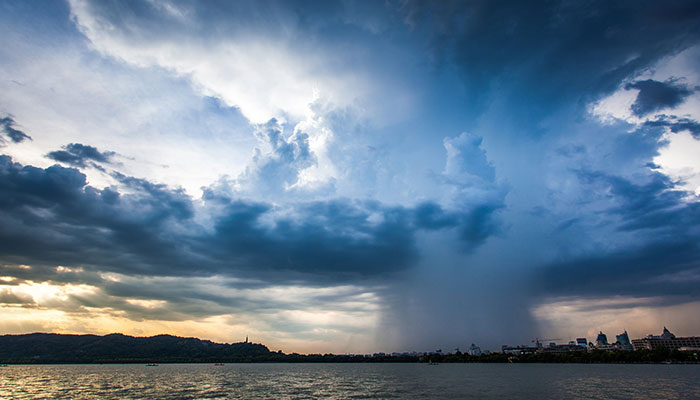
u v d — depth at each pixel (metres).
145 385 140.12
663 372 189.12
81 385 139.50
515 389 112.75
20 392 113.75
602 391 104.69
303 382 153.62
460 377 170.12
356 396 100.69
